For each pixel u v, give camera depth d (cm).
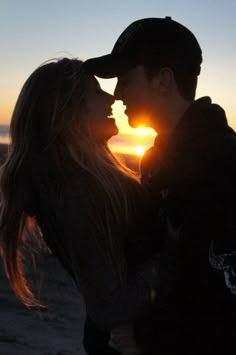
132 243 242
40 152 260
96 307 239
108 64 261
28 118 263
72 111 261
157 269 237
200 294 226
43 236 267
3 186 268
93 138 264
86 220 237
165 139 263
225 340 226
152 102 260
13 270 284
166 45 255
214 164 224
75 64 270
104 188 240
